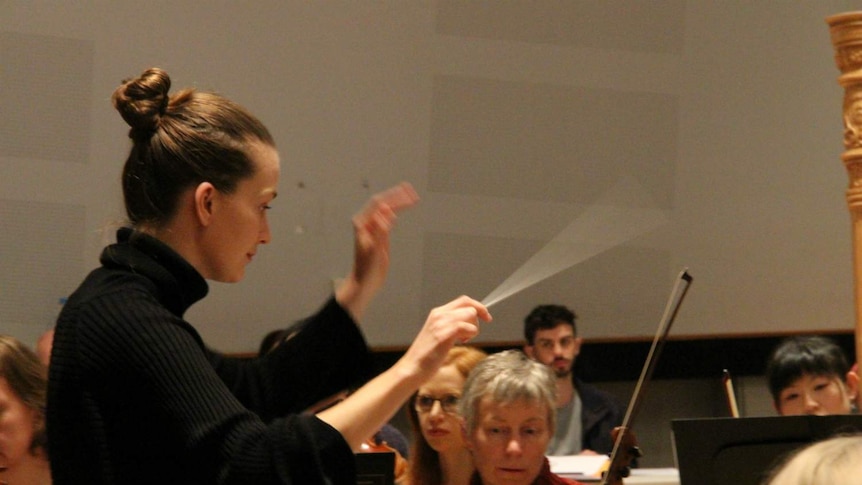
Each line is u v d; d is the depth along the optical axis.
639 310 8.44
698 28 8.65
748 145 8.68
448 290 8.22
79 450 2.17
